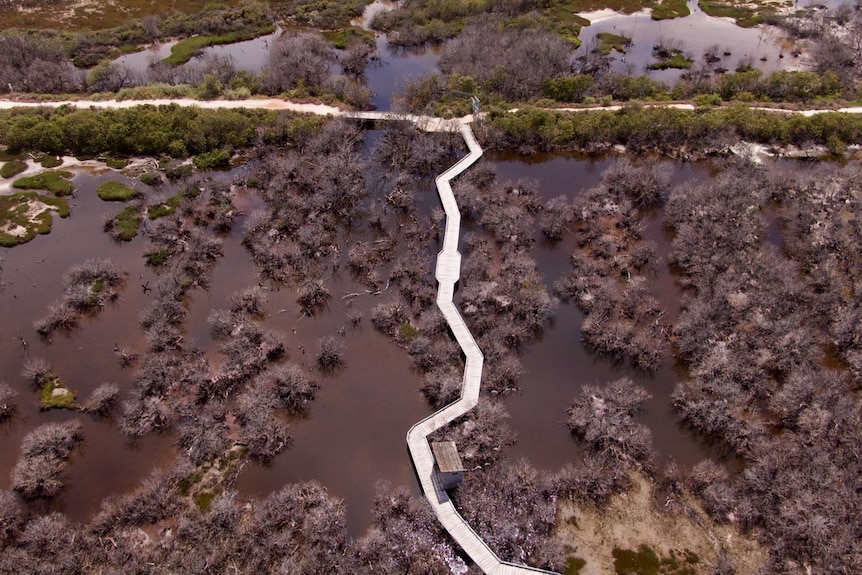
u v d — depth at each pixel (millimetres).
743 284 61531
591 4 130500
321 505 45281
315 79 95000
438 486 46094
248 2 123062
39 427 49719
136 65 104188
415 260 66062
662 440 50812
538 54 100375
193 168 78688
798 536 42688
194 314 60375
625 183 76375
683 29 122062
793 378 52625
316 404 53031
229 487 46625
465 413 50875
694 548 43406
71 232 68812
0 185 73500
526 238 69188
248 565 41500
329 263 66562
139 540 42938
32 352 56125
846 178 74562
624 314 61031
